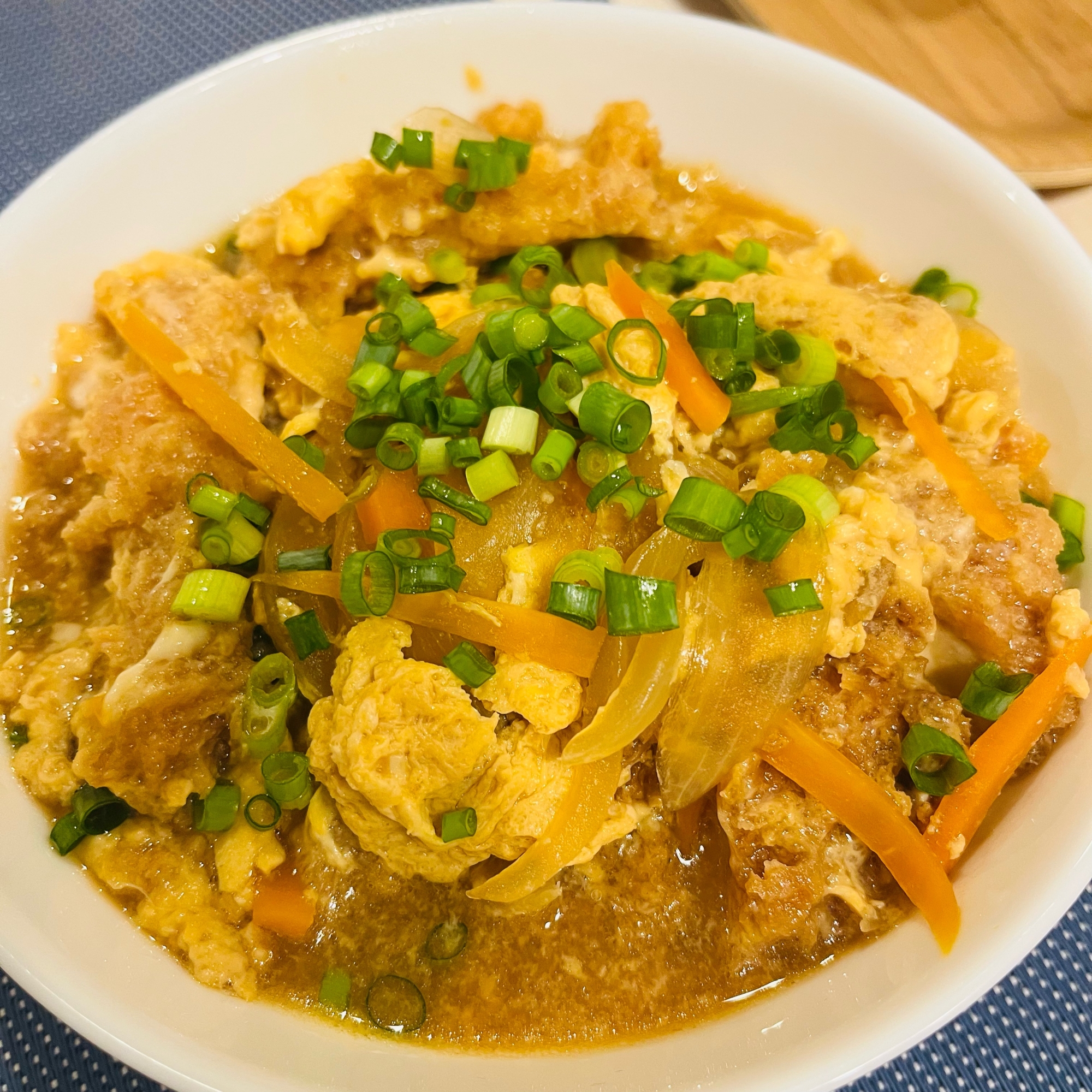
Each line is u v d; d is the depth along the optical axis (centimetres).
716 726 28
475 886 29
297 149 32
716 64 32
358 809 28
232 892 29
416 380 29
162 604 29
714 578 28
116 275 31
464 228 33
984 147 32
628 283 31
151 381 30
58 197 30
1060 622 29
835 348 31
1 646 30
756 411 30
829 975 28
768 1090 26
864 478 30
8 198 35
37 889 28
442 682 28
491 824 28
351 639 29
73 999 26
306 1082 26
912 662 29
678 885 29
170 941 28
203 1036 27
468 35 32
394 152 32
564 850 28
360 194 32
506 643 28
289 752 29
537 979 29
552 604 27
